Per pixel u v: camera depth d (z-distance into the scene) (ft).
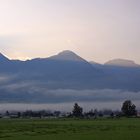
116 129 402.72
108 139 277.23
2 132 359.66
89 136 305.32
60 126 483.51
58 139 279.08
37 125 517.96
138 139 275.59
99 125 504.84
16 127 458.09
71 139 279.08
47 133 346.95
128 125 498.28
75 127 453.17
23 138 287.28
